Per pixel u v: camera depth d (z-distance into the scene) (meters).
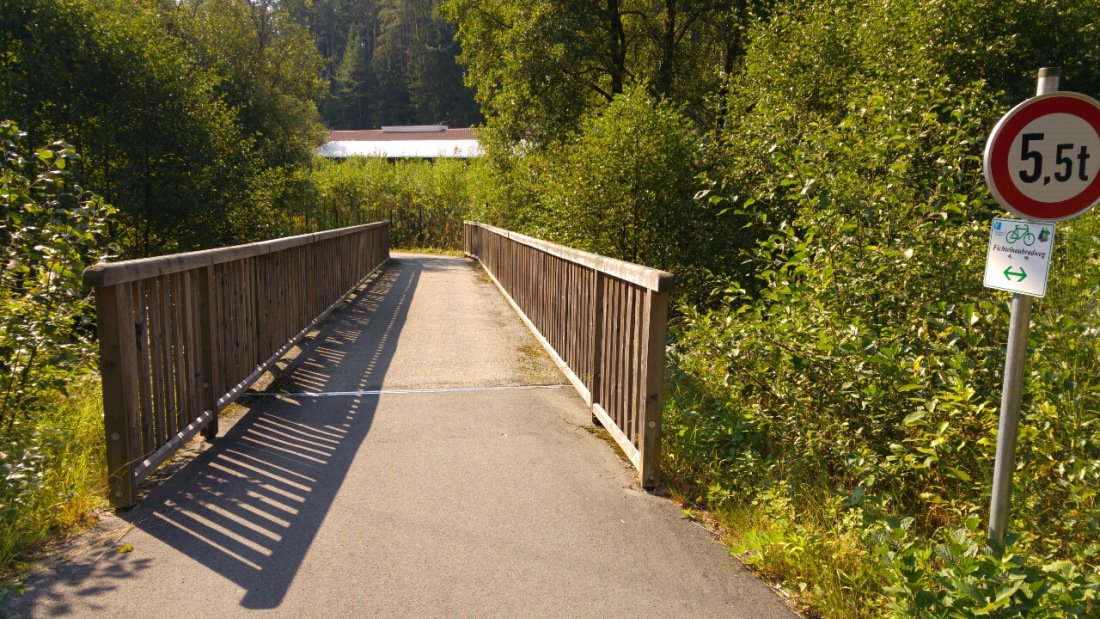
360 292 13.82
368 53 96.50
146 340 3.88
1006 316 3.93
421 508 3.74
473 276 17.77
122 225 12.95
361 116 88.19
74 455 4.20
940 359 3.88
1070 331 3.72
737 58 20.62
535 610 2.76
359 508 3.72
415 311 11.21
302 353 7.70
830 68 9.89
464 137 57.59
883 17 9.99
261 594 2.84
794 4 11.41
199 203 13.07
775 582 3.05
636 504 3.85
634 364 4.28
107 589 2.86
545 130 19.78
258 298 6.17
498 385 6.44
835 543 3.21
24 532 3.25
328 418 5.38
